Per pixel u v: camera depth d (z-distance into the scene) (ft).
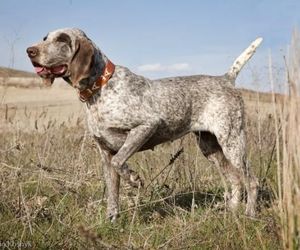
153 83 17.62
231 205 17.84
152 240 13.97
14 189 16.63
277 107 10.64
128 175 15.96
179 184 19.69
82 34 16.71
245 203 19.25
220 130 18.34
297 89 9.92
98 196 18.66
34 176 19.75
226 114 18.38
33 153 23.30
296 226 9.98
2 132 27.07
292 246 9.95
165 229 14.99
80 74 16.01
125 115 16.43
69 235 13.32
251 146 23.03
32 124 36.11
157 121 16.87
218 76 19.26
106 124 16.51
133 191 19.19
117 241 14.24
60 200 16.61
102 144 17.06
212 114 18.40
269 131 24.50
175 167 20.34
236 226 14.11
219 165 19.69
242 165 18.56
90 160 22.39
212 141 19.70
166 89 17.66
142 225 15.83
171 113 17.49
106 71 16.47
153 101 17.11
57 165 21.48
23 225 14.06
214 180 21.71
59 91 70.28
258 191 18.47
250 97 24.14
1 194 16.10
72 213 15.84
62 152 23.85
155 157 23.61
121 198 18.65
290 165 10.13
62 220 15.10
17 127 25.26
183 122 18.04
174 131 17.97
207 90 18.53
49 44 16.47
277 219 12.22
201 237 13.61
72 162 21.39
